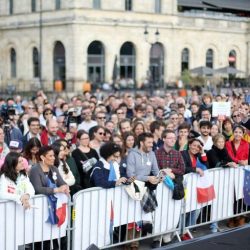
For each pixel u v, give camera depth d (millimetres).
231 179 13883
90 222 11414
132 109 25031
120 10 65312
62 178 11773
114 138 14297
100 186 11586
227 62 76750
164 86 66812
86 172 12641
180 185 12508
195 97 28828
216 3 78625
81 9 62156
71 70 62656
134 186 11844
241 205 14250
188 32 71875
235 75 72375
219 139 14094
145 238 12305
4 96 57219
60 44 64500
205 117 18344
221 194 13703
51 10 64375
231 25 76562
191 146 13391
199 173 13055
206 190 13234
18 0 68812
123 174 12352
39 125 16109
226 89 57844
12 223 10469
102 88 61188
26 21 67625
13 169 10594
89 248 7141
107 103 27297
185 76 63688
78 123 21453
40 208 10797
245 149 14391
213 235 7125
